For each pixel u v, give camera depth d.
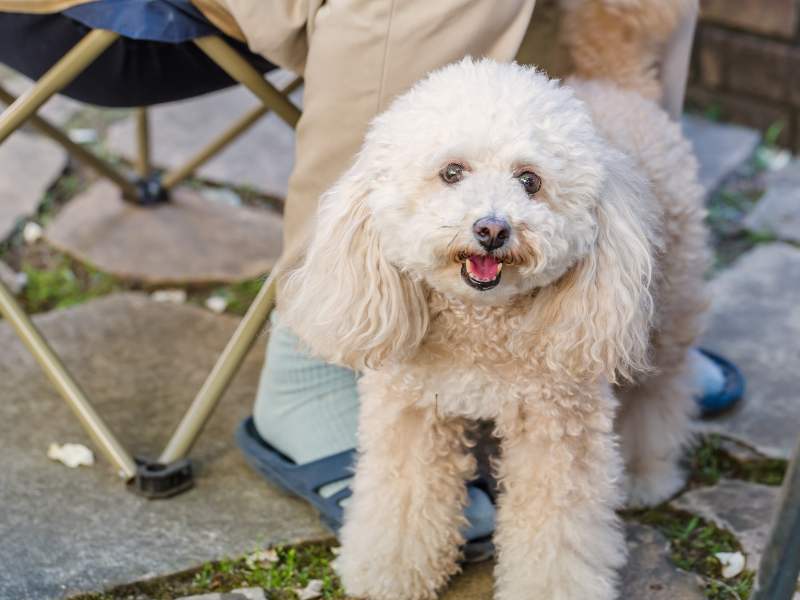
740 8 3.56
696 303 2.12
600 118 1.96
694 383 2.28
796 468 1.46
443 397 1.82
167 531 2.11
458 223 1.57
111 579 1.99
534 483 1.85
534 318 1.73
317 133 1.91
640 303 1.75
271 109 2.10
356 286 1.74
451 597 1.98
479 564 2.06
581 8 2.10
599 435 1.86
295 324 1.82
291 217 1.99
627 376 1.79
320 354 1.82
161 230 3.11
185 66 2.21
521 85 1.68
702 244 2.11
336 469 2.11
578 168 1.65
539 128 1.63
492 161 1.61
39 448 2.31
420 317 1.77
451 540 1.96
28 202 3.20
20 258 3.00
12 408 2.42
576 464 1.84
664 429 2.22
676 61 2.22
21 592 1.95
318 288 1.77
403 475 1.91
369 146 1.72
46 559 2.03
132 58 2.14
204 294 2.92
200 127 3.61
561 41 2.15
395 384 1.84
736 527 2.16
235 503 2.19
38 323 2.71
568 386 1.80
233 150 3.50
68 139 2.93
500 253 1.57
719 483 2.29
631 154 1.93
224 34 2.04
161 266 2.96
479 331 1.75
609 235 1.70
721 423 2.45
